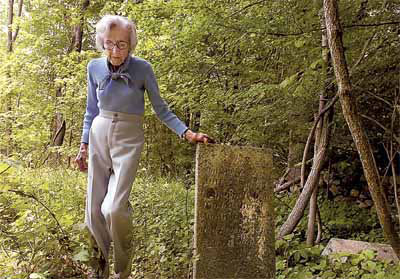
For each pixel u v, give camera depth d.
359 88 4.89
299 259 4.09
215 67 5.53
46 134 10.92
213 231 2.49
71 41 11.09
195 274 2.45
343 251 4.16
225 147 2.54
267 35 4.70
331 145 6.38
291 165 6.30
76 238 2.85
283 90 4.67
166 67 5.99
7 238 3.06
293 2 4.49
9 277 2.64
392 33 4.48
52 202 4.16
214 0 5.06
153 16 6.07
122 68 2.65
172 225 3.79
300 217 4.66
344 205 6.75
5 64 11.28
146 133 10.03
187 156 10.02
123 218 2.54
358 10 4.41
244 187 2.55
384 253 3.97
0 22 15.39
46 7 10.91
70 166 10.27
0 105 12.31
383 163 6.85
